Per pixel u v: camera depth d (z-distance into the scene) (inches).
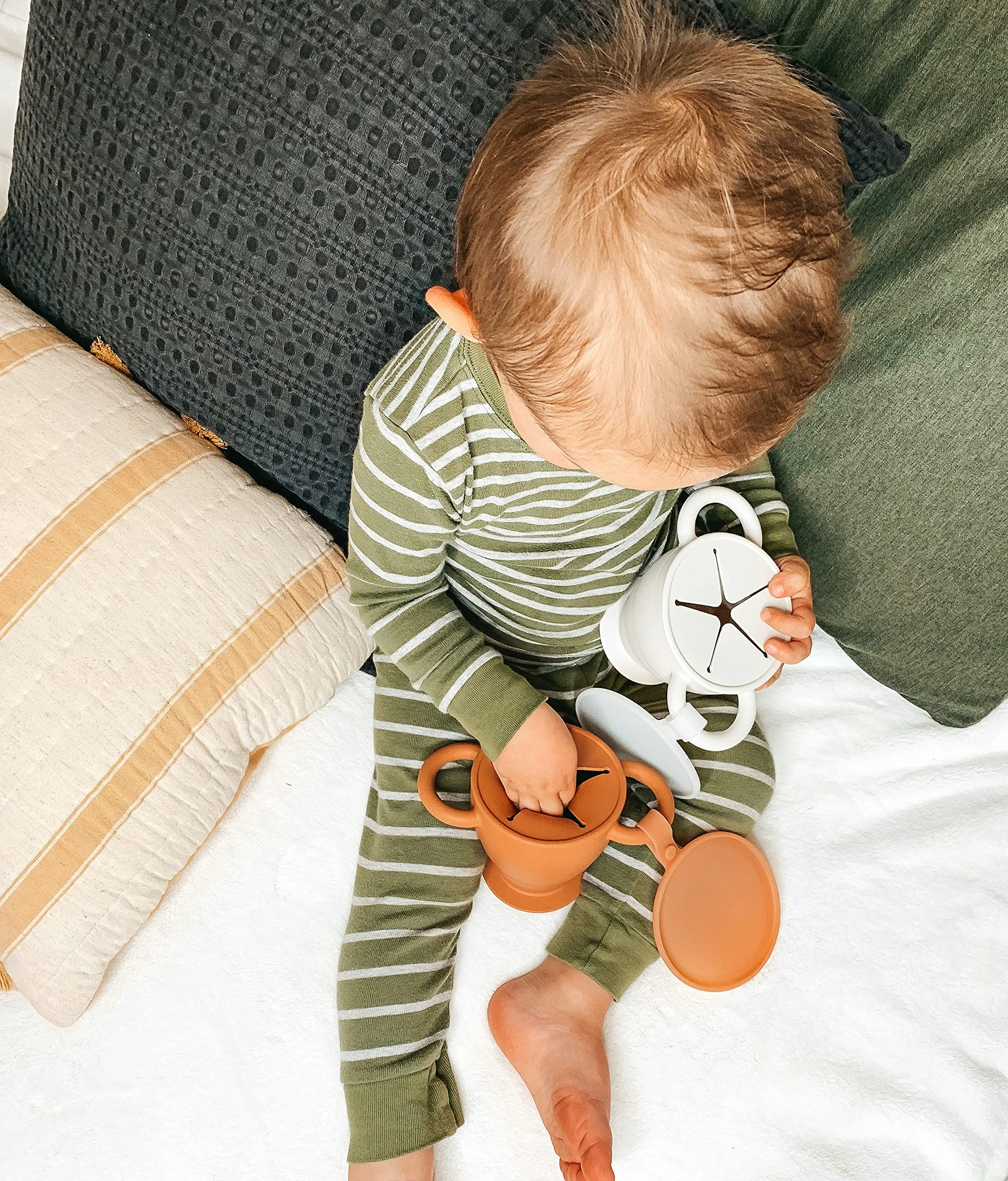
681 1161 28.3
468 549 28.9
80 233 28.4
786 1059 29.5
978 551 30.1
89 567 27.5
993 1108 28.9
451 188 25.1
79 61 26.0
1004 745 34.4
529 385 20.6
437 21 23.4
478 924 31.4
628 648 29.5
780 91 20.5
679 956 29.3
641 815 31.6
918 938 31.2
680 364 19.1
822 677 35.5
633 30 21.6
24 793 26.5
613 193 18.6
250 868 31.1
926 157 28.0
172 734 27.7
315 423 29.5
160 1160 27.3
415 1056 27.7
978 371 27.9
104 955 27.5
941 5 27.0
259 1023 29.1
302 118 24.6
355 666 32.3
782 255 18.9
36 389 28.9
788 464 31.6
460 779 30.4
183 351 29.1
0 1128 27.3
